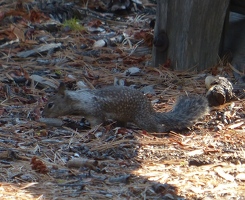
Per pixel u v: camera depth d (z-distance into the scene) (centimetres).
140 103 1127
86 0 1812
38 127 1119
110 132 1098
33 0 1753
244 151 1051
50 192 889
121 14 1781
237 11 1443
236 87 1312
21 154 1012
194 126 1153
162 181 936
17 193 879
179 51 1397
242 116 1188
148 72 1394
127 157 1020
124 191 901
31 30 1577
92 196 881
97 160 1004
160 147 1055
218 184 936
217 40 1394
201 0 1370
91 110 1115
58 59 1438
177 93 1287
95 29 1641
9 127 1111
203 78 1360
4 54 1455
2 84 1281
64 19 1712
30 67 1394
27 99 1235
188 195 898
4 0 1761
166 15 1393
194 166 1002
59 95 1125
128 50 1515
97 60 1452
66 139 1076
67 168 973
